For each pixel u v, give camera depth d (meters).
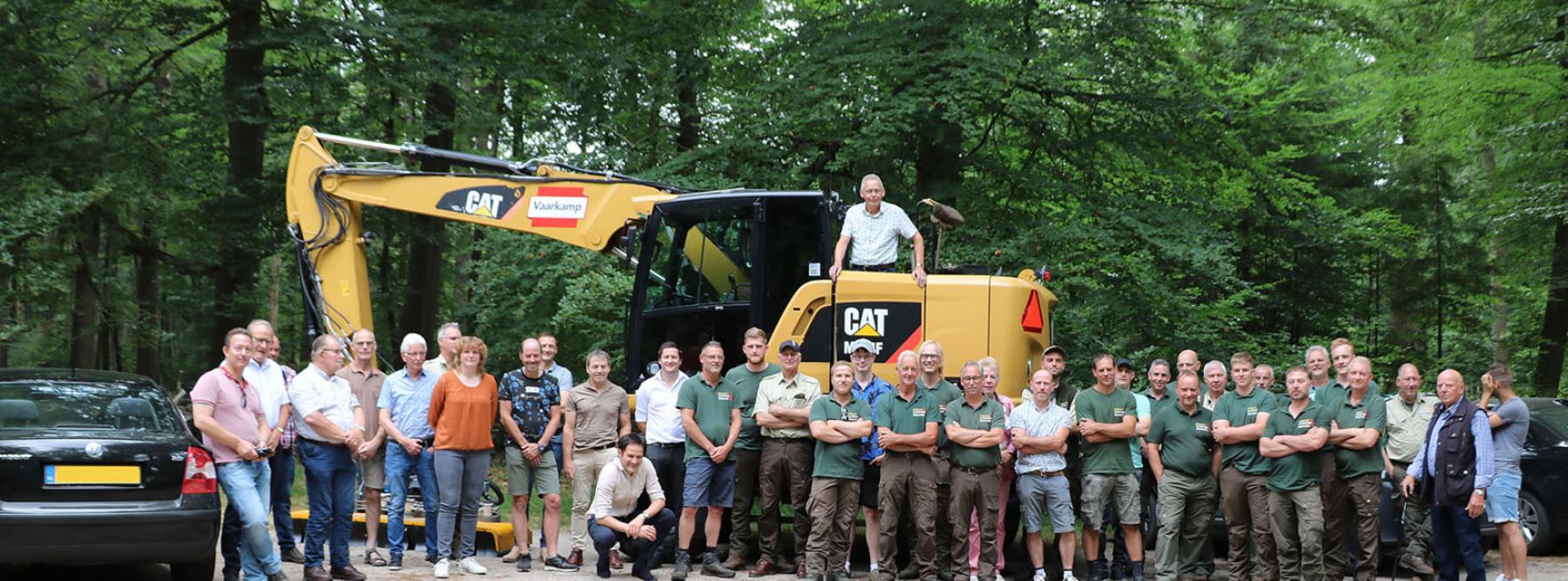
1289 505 9.40
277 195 18.19
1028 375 10.76
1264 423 9.45
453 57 17.31
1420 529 10.28
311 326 12.03
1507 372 9.51
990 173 16.95
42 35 17.25
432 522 10.07
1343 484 9.38
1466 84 17.61
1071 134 17.39
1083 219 15.91
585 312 17.25
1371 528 9.29
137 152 17.73
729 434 10.08
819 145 16.73
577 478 10.33
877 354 10.52
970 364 9.59
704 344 11.03
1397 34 17.88
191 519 7.92
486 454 9.88
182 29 18.55
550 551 10.25
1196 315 17.25
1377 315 23.75
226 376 8.31
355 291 12.00
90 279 19.59
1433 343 25.91
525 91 18.56
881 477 9.74
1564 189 17.53
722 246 11.04
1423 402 10.45
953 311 10.52
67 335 20.97
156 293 24.06
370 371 10.20
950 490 9.77
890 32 15.56
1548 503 11.47
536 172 12.15
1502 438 9.48
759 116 16.34
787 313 10.62
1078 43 16.11
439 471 9.65
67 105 17.86
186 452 8.04
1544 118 17.66
